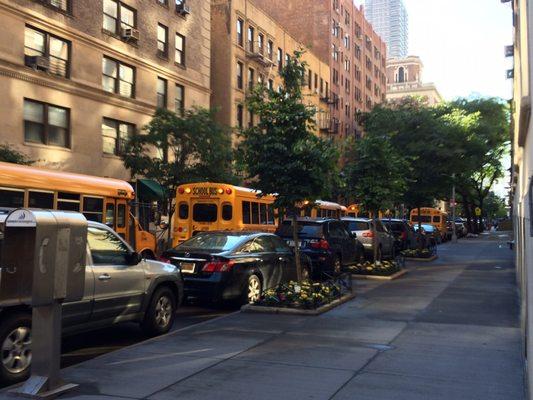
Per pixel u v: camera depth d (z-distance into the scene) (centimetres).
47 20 2309
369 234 1938
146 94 2934
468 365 643
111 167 2667
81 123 2498
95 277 698
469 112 4638
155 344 745
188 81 3306
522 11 676
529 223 423
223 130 2466
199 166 2381
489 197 10369
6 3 2120
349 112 6950
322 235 1516
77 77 2480
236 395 537
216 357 677
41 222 521
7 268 541
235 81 3928
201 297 1013
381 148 1695
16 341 595
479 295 1216
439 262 2177
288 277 1209
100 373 608
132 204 1553
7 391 537
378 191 1667
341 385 568
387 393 544
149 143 2436
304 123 1109
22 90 2208
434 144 3091
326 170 1109
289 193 1095
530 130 533
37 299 516
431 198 2875
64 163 2394
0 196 1098
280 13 6353
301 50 1138
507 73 1923
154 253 1681
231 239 1104
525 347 591
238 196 1789
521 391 551
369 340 771
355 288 1338
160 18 3062
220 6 3891
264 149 1085
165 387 561
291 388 557
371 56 8100
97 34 2595
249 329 844
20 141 2197
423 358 675
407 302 1114
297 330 838
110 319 731
